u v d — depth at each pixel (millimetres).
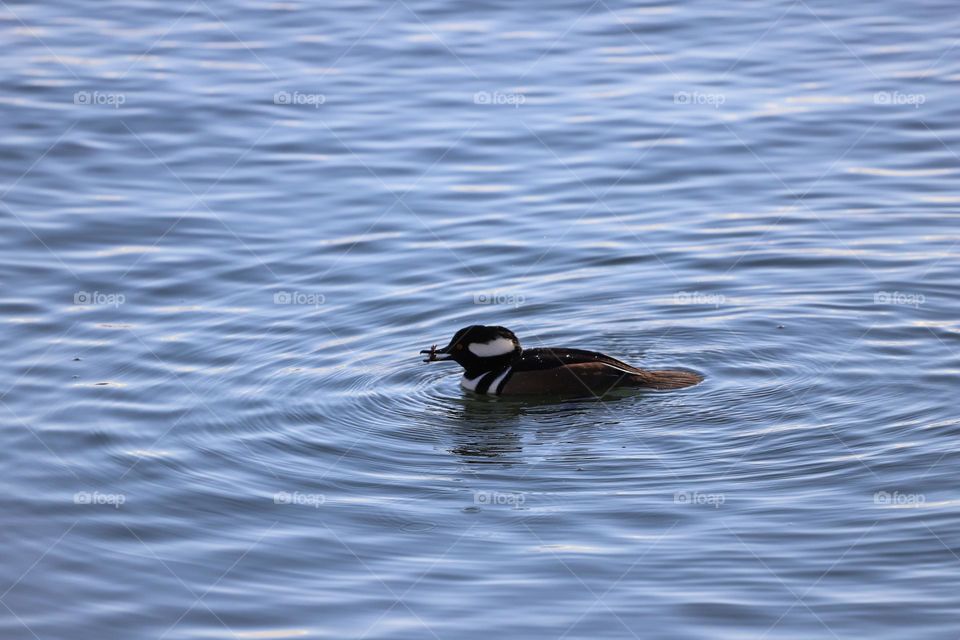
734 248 18516
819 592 11156
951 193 19750
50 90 23469
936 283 17234
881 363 15344
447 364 16109
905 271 17594
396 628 10844
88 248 18703
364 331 16719
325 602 11242
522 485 13078
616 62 24641
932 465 13039
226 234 19141
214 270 18188
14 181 20469
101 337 16500
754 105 22766
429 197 20172
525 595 11273
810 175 20516
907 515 12211
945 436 13586
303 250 18750
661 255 18422
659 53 24953
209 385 15367
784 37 25500
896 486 12703
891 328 16172
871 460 13203
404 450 13898
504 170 20969
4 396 15031
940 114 22141
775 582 11320
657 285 17672
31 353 16062
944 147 21156
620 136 21875
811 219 19219
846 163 20812
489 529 12320
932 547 11695
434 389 15453
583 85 23719
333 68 24531
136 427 14391
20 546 12133
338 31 26234
